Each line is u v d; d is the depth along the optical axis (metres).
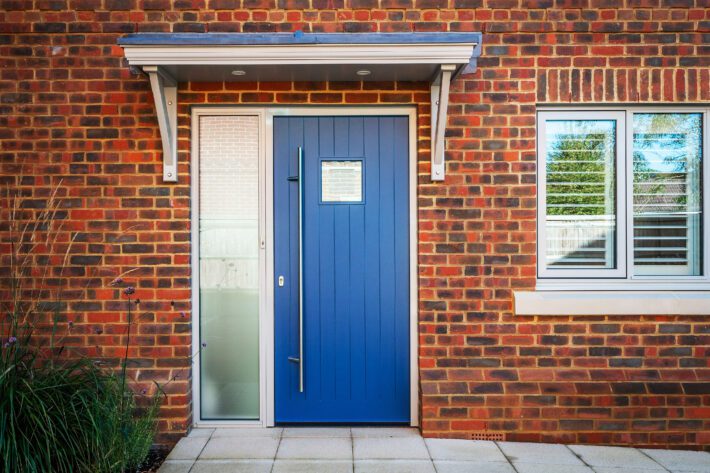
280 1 4.20
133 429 3.72
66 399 3.53
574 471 3.66
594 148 4.40
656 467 3.74
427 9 4.22
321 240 4.41
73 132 4.19
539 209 4.38
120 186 4.20
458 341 4.24
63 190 4.20
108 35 4.18
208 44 3.66
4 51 4.17
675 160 4.41
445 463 3.75
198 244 4.39
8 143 4.17
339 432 4.27
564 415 4.12
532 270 4.24
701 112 4.38
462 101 4.25
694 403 4.09
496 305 4.25
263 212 4.39
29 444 3.23
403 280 4.41
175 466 3.69
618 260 4.37
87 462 3.41
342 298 4.41
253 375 4.43
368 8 4.21
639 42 4.23
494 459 3.82
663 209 4.42
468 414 4.15
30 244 4.18
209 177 4.40
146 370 4.19
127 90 4.20
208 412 4.41
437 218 4.25
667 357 4.23
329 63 3.79
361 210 4.41
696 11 4.24
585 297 4.19
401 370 4.40
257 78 4.20
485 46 4.24
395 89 4.29
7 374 3.46
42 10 4.17
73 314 4.19
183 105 4.26
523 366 4.23
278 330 4.41
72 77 4.18
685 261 4.42
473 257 4.25
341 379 4.41
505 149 4.25
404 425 4.39
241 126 4.40
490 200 4.25
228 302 4.41
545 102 4.25
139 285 4.21
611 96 4.23
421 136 4.28
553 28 4.22
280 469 3.65
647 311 4.19
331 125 4.41
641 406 4.09
